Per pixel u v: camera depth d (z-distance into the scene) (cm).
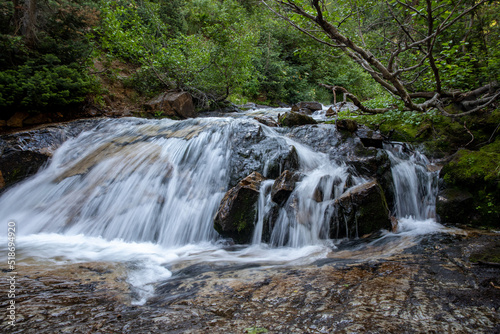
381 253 320
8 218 518
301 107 1140
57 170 628
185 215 468
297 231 392
